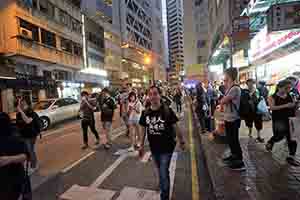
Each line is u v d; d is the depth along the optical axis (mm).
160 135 3529
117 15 52469
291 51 11859
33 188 4598
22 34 19094
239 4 16047
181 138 3688
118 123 13359
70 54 26984
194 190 4359
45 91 23094
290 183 3924
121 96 9539
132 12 64625
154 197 4105
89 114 7852
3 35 18391
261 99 6898
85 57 32375
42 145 8578
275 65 14008
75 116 15750
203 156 6570
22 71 20938
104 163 6094
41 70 23344
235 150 4719
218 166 4969
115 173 5336
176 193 4242
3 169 2309
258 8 11367
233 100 4617
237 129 4691
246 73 19453
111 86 44312
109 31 45344
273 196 3502
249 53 16344
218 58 31109
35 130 5402
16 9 18594
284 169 4559
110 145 7750
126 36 57812
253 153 5695
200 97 9125
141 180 4883
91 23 35250
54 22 23922
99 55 38312
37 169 5707
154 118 3555
